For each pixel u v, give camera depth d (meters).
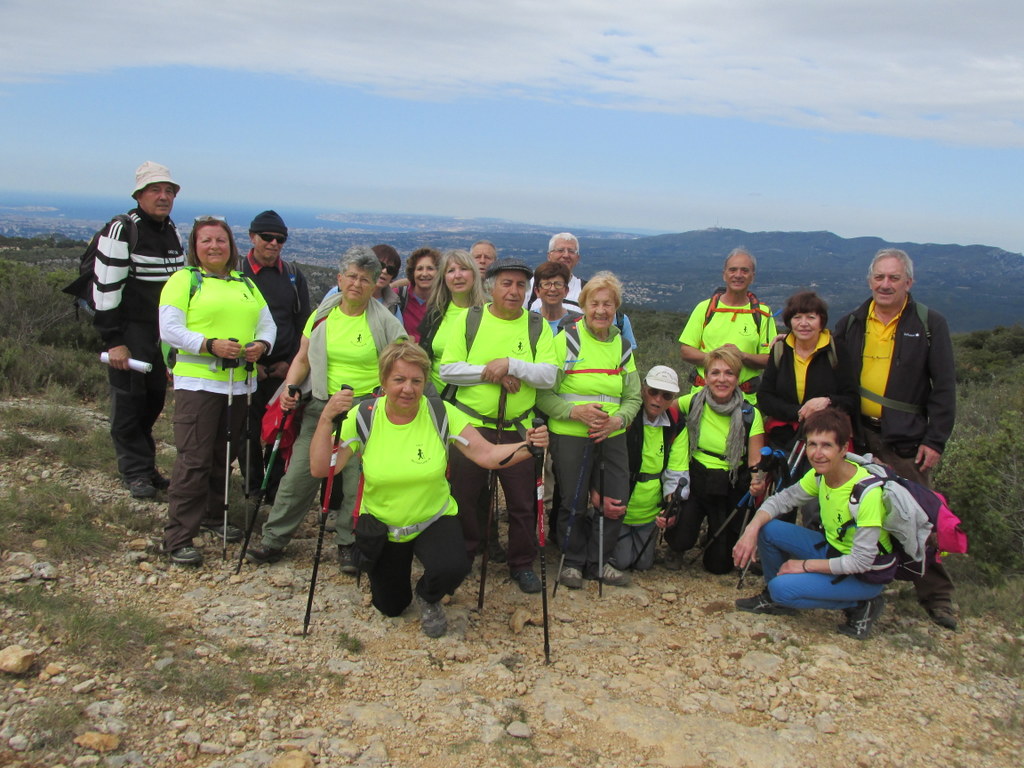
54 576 3.84
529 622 4.23
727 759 3.08
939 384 4.35
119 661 3.20
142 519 4.71
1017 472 5.29
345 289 4.36
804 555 4.45
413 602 4.33
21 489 4.76
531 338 4.46
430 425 3.77
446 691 3.39
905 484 4.02
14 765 2.52
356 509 3.85
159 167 4.82
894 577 4.11
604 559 4.88
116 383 4.95
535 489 4.62
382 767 2.84
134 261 4.85
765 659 3.91
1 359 7.54
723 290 5.71
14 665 2.93
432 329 5.03
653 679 3.70
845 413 4.09
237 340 4.43
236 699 3.13
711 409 5.01
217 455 4.92
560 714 3.31
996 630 4.31
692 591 4.86
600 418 4.49
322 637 3.78
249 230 5.34
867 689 3.66
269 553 4.58
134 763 2.65
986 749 3.24
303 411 4.58
